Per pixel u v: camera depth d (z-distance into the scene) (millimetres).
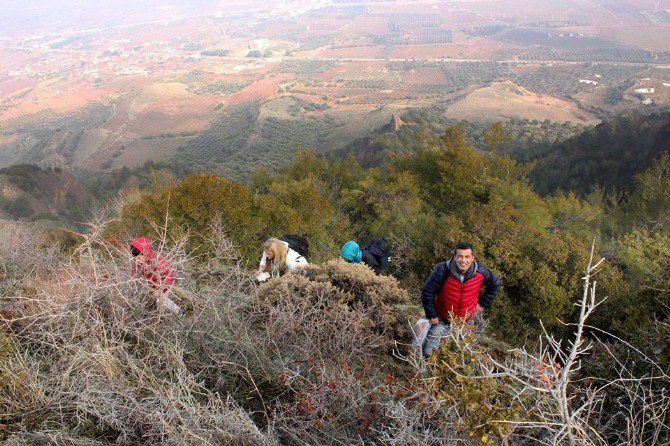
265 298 4121
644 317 6047
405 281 8680
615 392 3244
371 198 13430
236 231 8570
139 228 7969
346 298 4645
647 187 17609
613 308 7488
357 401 2730
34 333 2891
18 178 36969
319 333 3627
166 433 2291
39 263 4766
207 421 2328
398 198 13477
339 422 2676
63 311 2926
